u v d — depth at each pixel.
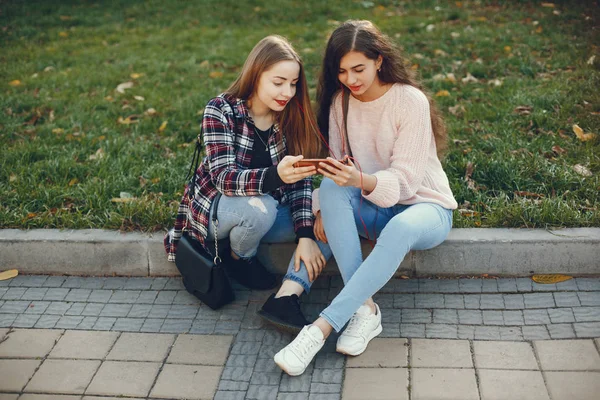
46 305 3.27
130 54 6.55
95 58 6.49
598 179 3.56
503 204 3.41
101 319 3.14
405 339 2.87
